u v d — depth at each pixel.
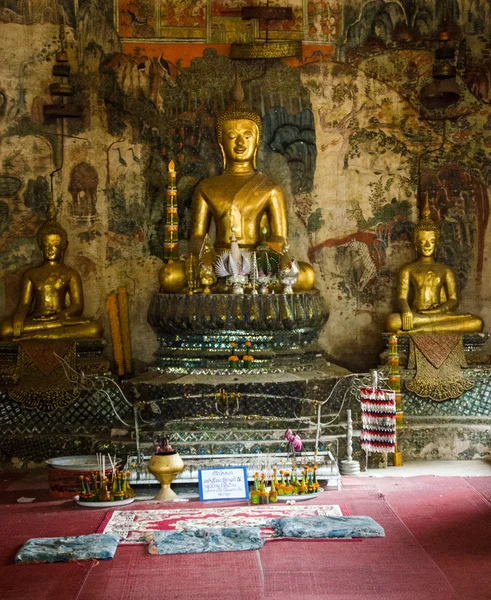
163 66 12.49
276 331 11.28
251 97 12.62
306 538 8.29
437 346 11.77
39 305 12.02
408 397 11.68
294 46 12.39
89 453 11.05
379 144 12.64
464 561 7.76
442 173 12.62
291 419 10.66
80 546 8.02
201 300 11.11
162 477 9.66
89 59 12.41
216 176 12.24
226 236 12.00
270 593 7.14
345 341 12.62
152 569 7.63
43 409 11.33
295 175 12.63
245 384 10.82
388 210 12.62
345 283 12.62
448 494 9.71
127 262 12.48
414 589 7.19
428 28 12.58
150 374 11.35
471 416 11.67
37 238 12.27
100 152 12.45
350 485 10.09
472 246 12.63
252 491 9.45
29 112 12.35
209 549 7.99
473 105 12.58
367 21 12.59
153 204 12.51
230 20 12.53
